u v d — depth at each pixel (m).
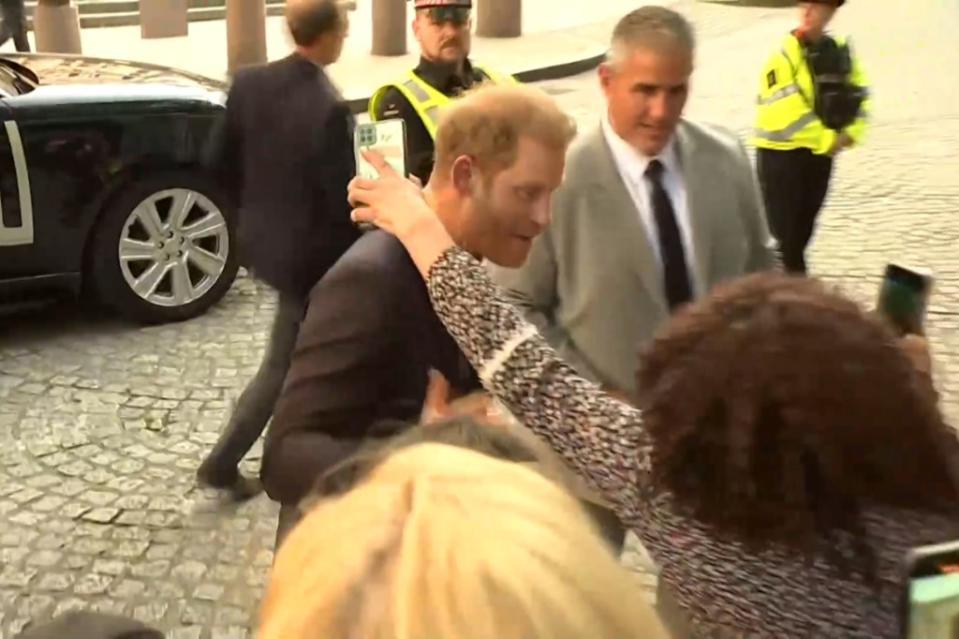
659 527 1.61
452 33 3.79
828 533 1.44
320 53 4.14
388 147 2.87
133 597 3.79
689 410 1.51
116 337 5.94
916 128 10.77
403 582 0.96
